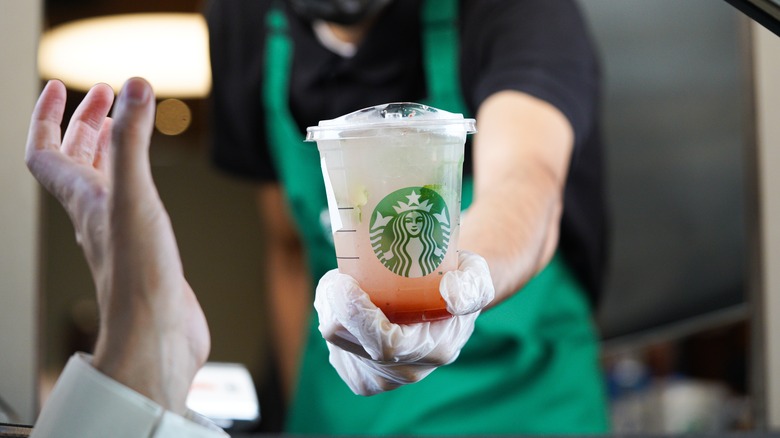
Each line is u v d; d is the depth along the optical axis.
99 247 0.74
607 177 2.58
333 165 0.79
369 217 0.78
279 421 2.43
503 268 0.95
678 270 2.59
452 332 0.80
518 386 1.75
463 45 1.61
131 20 2.71
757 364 2.11
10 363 2.08
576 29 1.49
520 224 1.03
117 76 2.78
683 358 2.59
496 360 1.74
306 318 2.23
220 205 3.40
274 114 1.85
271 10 1.90
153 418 0.73
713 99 2.52
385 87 1.79
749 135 2.11
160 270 0.73
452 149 0.79
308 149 1.85
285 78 1.84
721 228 2.54
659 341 2.61
